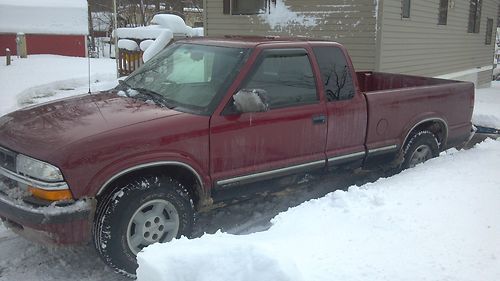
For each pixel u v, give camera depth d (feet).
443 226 11.90
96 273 13.15
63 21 91.91
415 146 19.69
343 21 36.60
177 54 16.98
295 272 8.61
